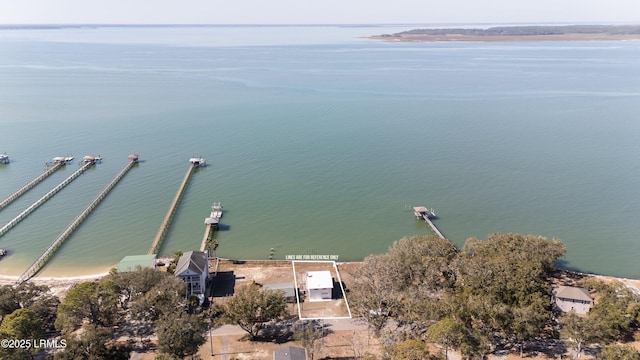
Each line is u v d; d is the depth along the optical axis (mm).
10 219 112438
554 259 82000
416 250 82000
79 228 109312
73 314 65000
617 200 120875
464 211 116688
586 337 59469
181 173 144375
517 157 154250
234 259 95375
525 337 61531
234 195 127938
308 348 61438
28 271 89500
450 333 57719
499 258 74938
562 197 123375
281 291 72812
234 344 66000
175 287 70125
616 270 90500
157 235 103938
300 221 112688
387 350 58812
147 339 65875
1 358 54062
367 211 117750
